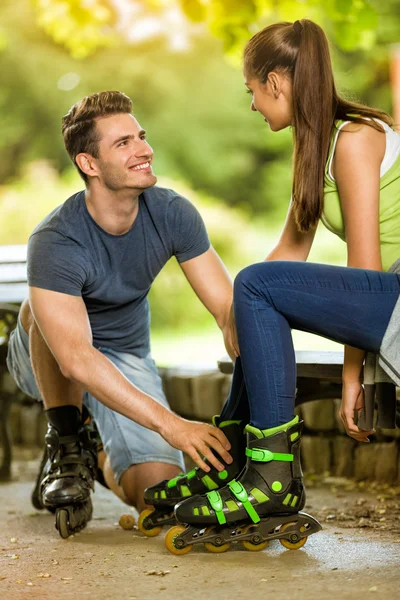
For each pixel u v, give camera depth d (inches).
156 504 148.0
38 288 145.9
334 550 134.6
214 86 771.4
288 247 153.9
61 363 141.9
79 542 149.4
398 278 123.4
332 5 294.5
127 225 153.4
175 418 137.6
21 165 767.1
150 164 149.9
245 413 140.9
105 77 769.6
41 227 150.4
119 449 166.7
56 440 159.6
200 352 466.6
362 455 202.5
